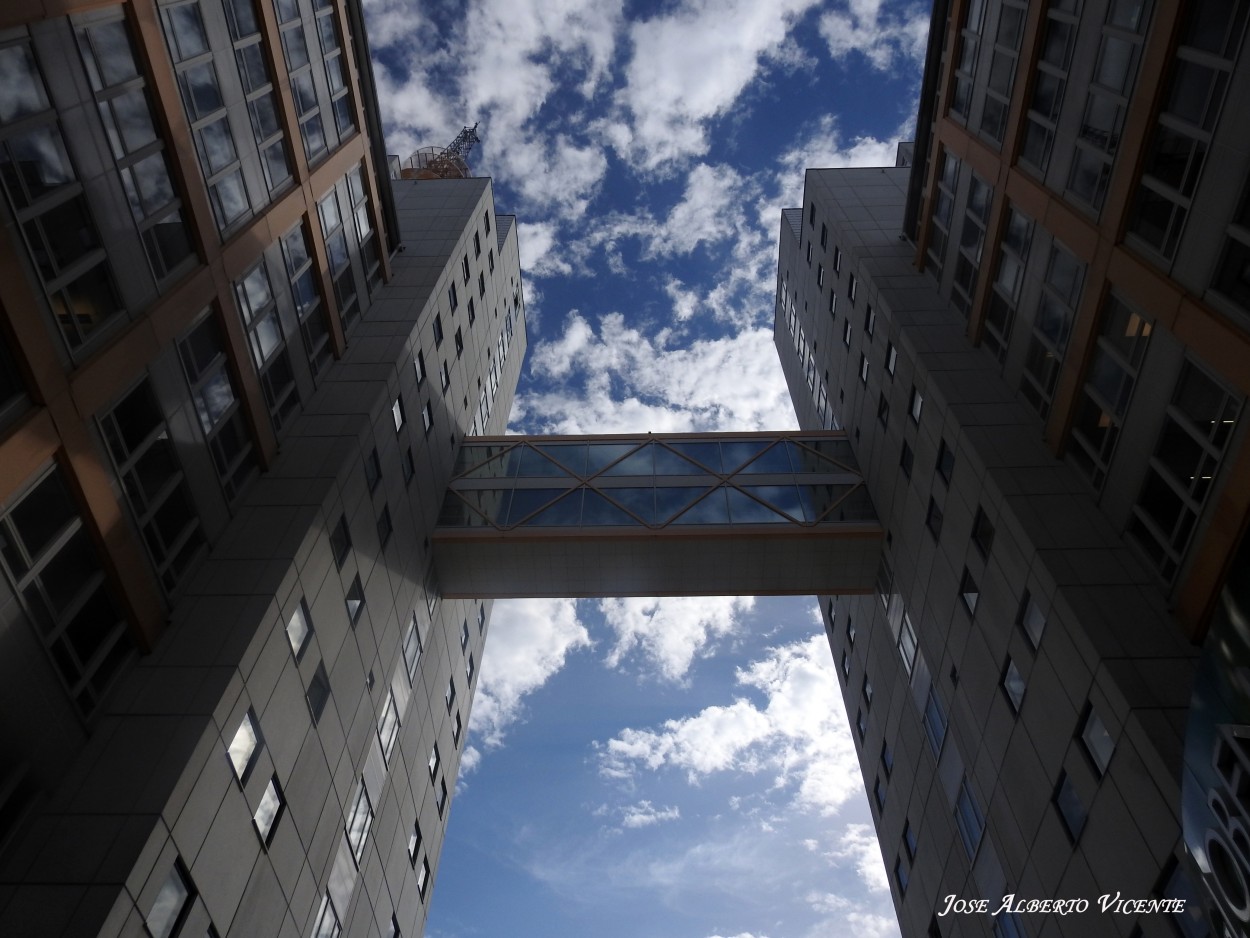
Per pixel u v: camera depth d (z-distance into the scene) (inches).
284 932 774.5
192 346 802.8
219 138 858.1
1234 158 619.5
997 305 1069.8
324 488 901.8
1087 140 833.5
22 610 574.2
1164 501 715.4
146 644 701.9
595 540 1310.3
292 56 1056.2
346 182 1229.1
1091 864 692.7
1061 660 737.6
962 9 1184.2
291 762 798.5
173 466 764.0
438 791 1373.0
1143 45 733.3
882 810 1371.8
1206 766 519.8
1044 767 776.3
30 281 582.9
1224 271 637.3
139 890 551.8
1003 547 857.5
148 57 725.3
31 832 565.9
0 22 563.5
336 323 1142.3
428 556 1302.9
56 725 598.5
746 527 1311.5
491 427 1875.0
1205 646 537.6
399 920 1151.6
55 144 619.2
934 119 1318.9
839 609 1715.1
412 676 1223.5
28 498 587.5
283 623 787.4
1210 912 526.3
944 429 1027.9
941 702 1063.6
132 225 707.4
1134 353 757.9
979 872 950.4
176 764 610.2
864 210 1626.5
